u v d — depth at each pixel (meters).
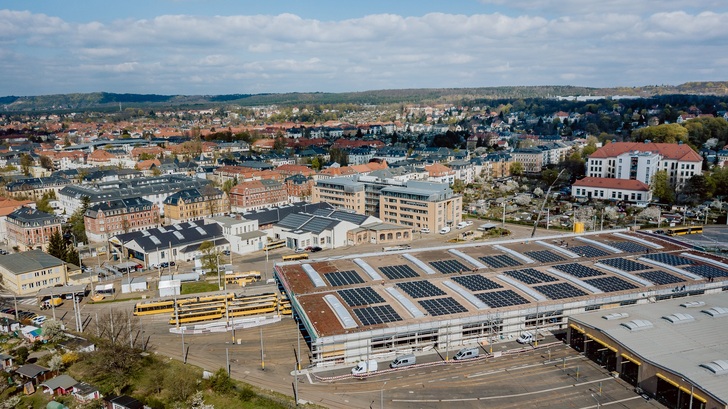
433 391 109.88
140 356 128.25
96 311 162.62
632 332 119.44
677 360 106.56
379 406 104.62
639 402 104.75
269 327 145.88
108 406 109.75
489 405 104.50
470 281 151.62
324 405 105.19
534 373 116.62
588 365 119.88
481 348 128.50
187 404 108.69
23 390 116.75
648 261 167.38
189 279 187.50
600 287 144.88
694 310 132.38
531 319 134.75
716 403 92.25
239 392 111.19
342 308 132.62
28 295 179.12
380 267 166.62
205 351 131.75
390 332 122.88
